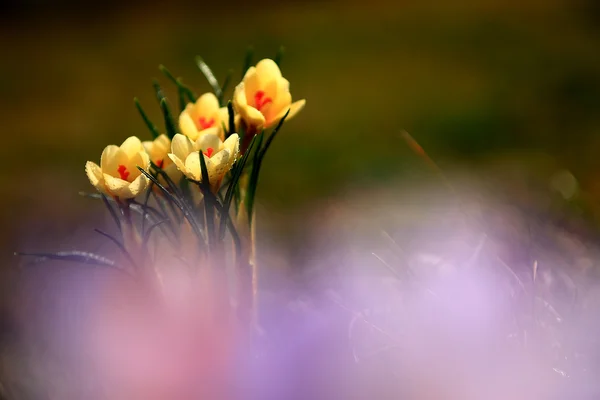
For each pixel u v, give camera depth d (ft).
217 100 2.91
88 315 3.14
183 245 2.82
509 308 2.94
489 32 12.25
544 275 3.19
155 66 11.53
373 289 3.23
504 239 3.43
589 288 3.19
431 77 9.98
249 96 2.81
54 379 3.04
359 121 8.15
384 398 2.86
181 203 2.74
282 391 2.89
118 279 2.96
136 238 2.77
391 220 4.23
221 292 2.77
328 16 14.44
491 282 3.04
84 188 6.57
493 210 4.02
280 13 15.02
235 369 2.81
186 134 2.79
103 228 4.65
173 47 12.75
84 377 3.00
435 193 5.02
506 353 2.87
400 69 10.55
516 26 12.48
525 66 10.11
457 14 13.79
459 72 10.07
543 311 3.00
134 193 2.70
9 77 11.76
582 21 12.30
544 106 8.26
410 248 3.54
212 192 2.72
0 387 3.02
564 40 11.19
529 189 4.94
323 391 2.89
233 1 16.26
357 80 10.06
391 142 7.29
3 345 3.22
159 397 2.83
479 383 2.84
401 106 8.68
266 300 3.37
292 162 6.80
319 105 9.05
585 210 3.92
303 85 10.07
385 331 2.98
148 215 2.95
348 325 3.09
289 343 3.01
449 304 2.96
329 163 6.67
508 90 9.04
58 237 5.04
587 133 7.12
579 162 6.24
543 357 2.88
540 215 3.95
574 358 2.89
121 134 8.57
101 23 15.49
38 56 13.10
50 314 3.26
